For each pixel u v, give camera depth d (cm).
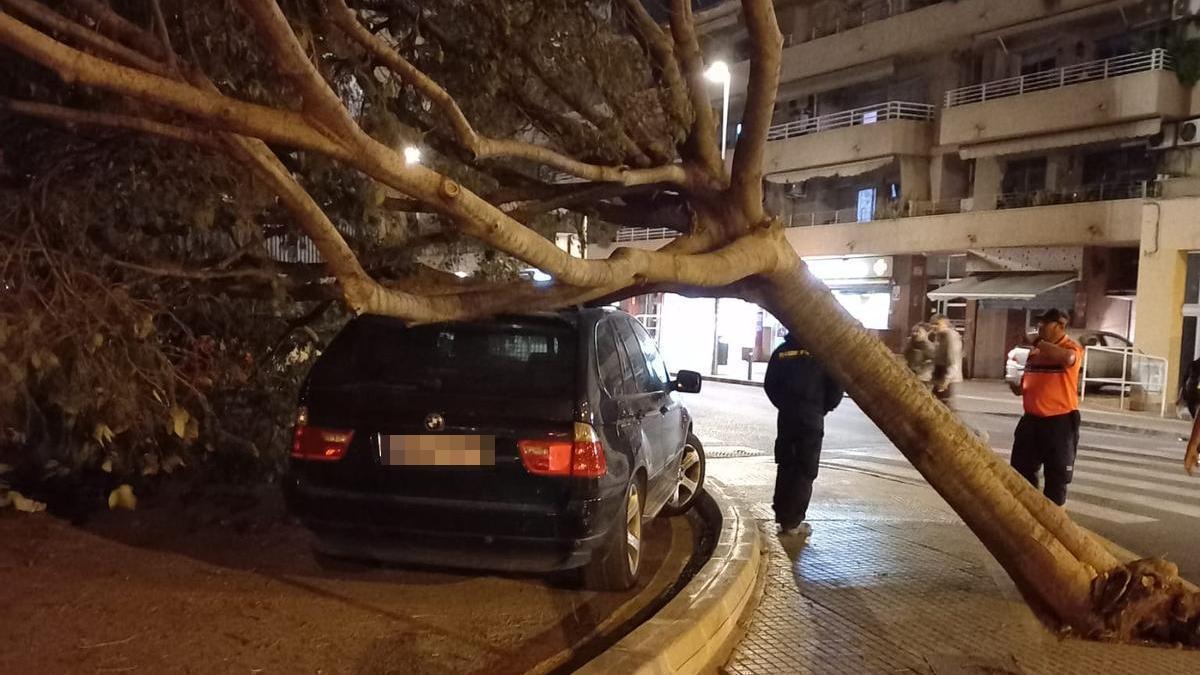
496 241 370
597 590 571
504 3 544
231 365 636
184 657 425
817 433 740
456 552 511
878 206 3288
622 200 638
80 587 510
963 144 2931
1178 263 2214
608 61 560
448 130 572
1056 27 2741
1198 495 1030
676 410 758
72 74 289
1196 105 2409
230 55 476
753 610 565
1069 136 2631
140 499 703
